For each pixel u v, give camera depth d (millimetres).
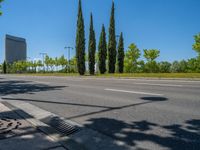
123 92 10234
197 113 5723
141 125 4879
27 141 4047
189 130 4430
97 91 11078
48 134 4469
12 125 5141
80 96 9547
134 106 6848
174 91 10133
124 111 6238
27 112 6844
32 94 10969
